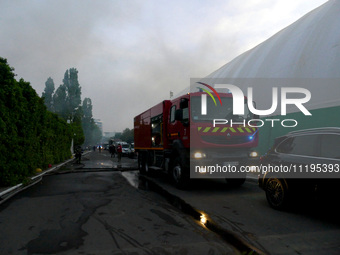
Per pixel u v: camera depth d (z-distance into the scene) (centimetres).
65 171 1427
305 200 509
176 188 862
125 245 379
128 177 1187
